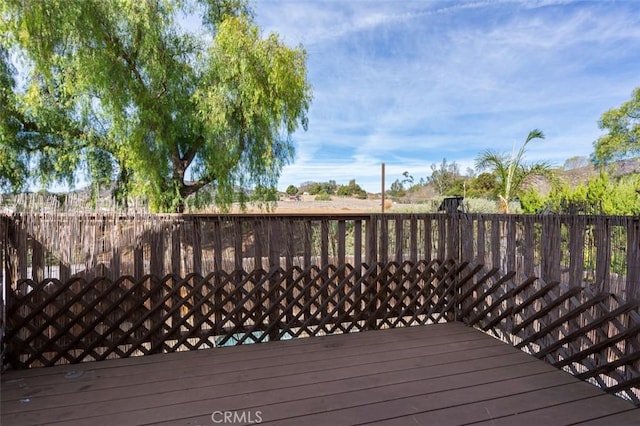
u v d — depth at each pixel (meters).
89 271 2.66
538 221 2.71
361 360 2.56
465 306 3.46
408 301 3.48
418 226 3.52
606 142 13.01
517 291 2.85
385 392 2.09
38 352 2.50
